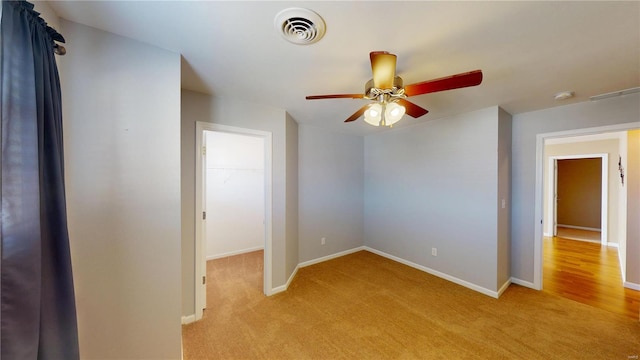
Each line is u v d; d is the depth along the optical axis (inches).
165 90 60.2
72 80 49.5
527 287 117.9
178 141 61.4
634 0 43.3
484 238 112.2
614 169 193.6
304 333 83.2
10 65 34.1
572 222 273.6
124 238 54.4
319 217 155.5
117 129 54.0
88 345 50.9
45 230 39.9
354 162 174.2
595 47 59.6
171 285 59.9
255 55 64.2
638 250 116.4
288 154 121.5
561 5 45.1
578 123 102.8
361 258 161.8
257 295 110.5
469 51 61.7
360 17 48.5
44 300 39.4
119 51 54.7
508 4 44.9
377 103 65.1
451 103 103.8
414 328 85.7
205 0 43.8
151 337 57.4
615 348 75.2
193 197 90.8
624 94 91.4
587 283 123.5
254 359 71.6
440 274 130.7
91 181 50.9
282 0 43.9
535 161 115.3
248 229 182.1
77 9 46.1
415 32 53.6
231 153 175.5
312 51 62.1
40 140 38.1
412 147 146.1
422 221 140.4
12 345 33.5
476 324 87.9
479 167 113.9
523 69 71.7
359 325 87.7
